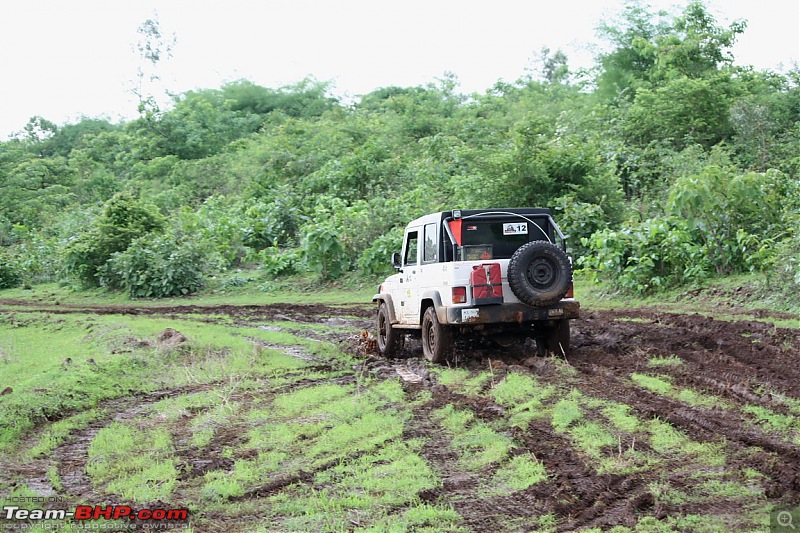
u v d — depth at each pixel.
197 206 41.91
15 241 42.28
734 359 9.73
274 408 9.01
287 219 32.66
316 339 15.38
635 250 17.06
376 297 13.24
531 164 22.19
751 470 5.77
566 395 8.40
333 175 34.34
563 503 5.41
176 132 56.12
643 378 8.95
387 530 5.17
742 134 25.45
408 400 8.92
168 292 27.42
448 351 10.78
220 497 6.09
